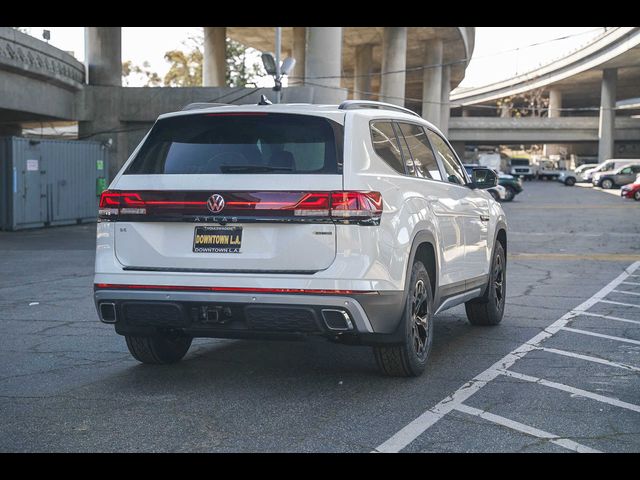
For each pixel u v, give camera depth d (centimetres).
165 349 688
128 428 520
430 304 666
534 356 746
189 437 502
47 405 574
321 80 3731
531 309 1048
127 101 3572
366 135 607
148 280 588
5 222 2588
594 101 13662
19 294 1194
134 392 610
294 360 721
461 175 834
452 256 731
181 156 607
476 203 820
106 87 3569
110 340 825
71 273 1483
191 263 584
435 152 758
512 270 1548
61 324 926
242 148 598
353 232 561
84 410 561
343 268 559
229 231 579
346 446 485
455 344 805
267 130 601
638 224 2853
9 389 620
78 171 2962
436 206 689
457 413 554
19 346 793
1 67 2777
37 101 3133
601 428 523
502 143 11206
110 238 606
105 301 601
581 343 811
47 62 3108
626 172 6488
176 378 654
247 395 600
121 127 3594
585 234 2464
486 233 847
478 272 821
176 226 591
